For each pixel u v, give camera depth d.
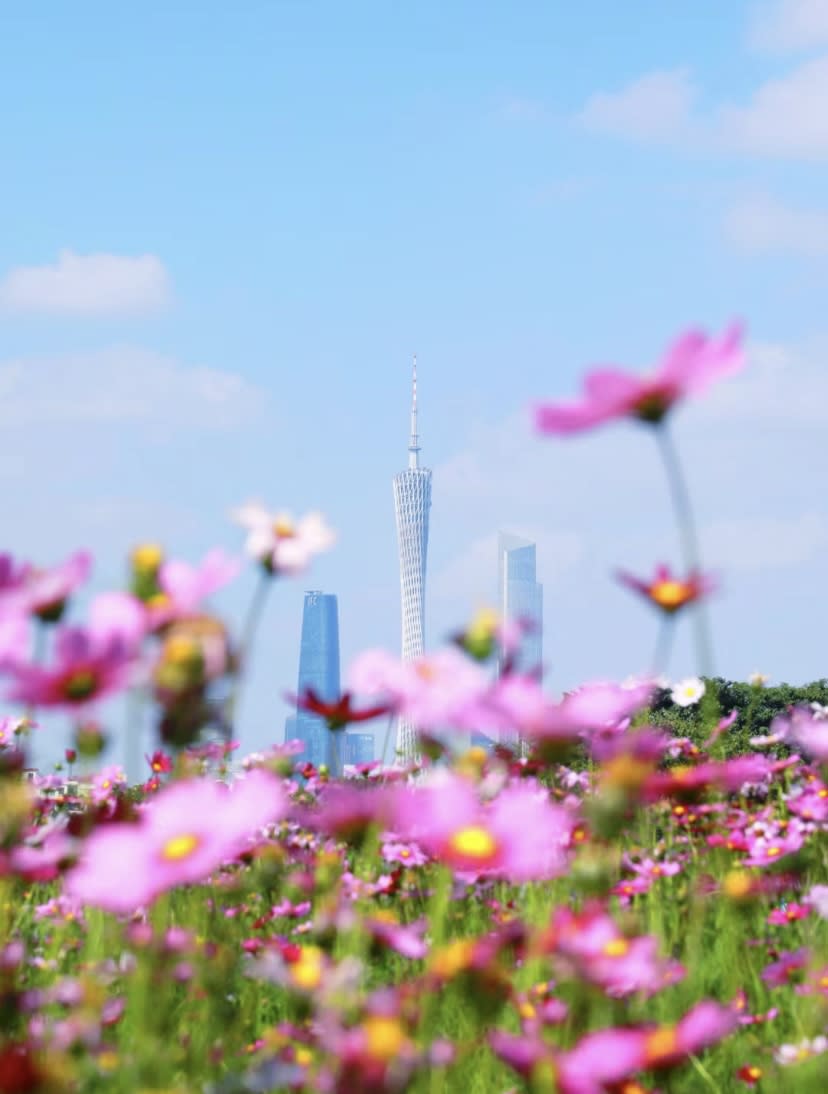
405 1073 1.88
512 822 2.15
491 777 2.49
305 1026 2.48
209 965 3.20
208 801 1.99
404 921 4.39
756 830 4.91
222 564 2.12
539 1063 1.97
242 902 4.50
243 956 3.53
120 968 2.96
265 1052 2.66
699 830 5.14
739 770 3.14
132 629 1.93
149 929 3.15
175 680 1.86
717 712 3.70
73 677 1.87
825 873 4.91
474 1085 2.92
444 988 2.76
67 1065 1.85
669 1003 3.39
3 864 2.33
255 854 4.11
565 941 2.28
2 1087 1.76
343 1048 1.90
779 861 4.56
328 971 2.34
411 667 2.22
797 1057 3.17
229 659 1.94
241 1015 3.29
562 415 2.12
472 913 4.57
